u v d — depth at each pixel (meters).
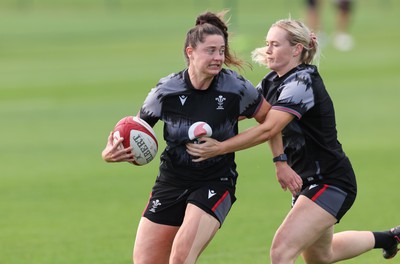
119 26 155.88
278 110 26.38
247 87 26.33
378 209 41.62
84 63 109.56
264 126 26.17
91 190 47.56
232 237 37.34
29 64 110.38
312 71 27.06
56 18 173.50
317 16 124.00
